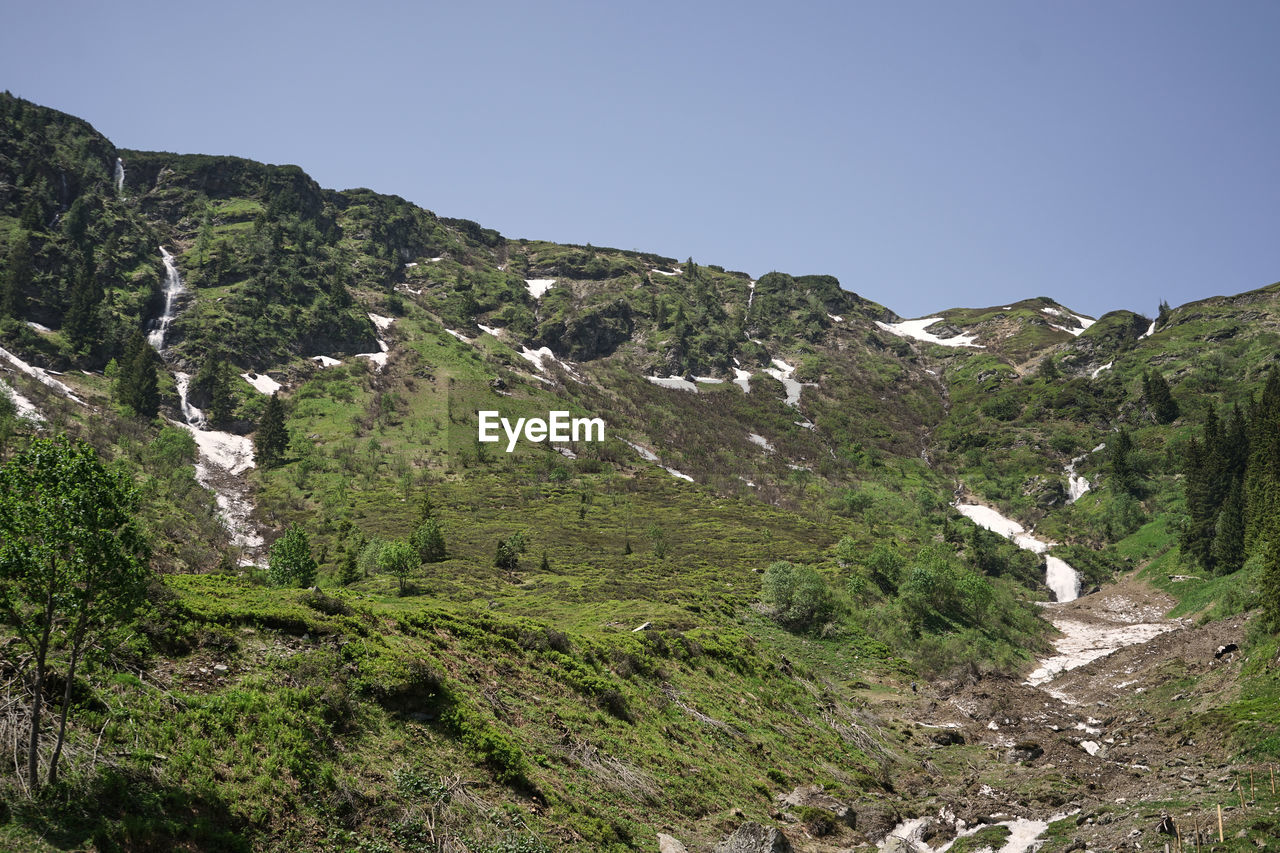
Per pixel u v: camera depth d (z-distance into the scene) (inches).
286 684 1019.3
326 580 2967.5
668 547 3868.1
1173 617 3398.1
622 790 1146.0
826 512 5270.7
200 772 827.4
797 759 1524.4
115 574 718.5
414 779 956.0
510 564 3314.5
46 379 5305.1
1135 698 2038.6
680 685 1649.9
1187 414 6535.4
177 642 1018.1
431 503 4269.2
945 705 2151.8
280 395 6550.2
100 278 6806.1
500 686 1277.1
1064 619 3641.7
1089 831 1111.0
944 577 3002.0
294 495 4778.5
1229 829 999.6
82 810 713.6
